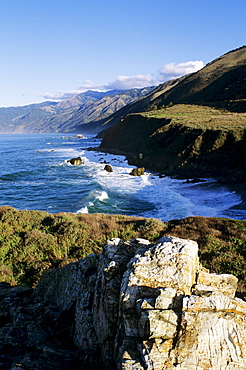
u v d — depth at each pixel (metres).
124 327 5.26
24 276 13.24
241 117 70.94
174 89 155.88
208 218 19.70
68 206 32.59
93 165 65.62
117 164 66.44
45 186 44.03
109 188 40.97
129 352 4.80
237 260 12.30
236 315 5.04
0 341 6.90
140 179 48.00
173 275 5.53
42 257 15.10
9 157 85.94
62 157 84.19
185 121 71.88
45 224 20.09
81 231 18.14
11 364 6.05
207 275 5.98
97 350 5.92
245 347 4.78
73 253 15.42
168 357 4.63
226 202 30.41
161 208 30.38
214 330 4.86
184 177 46.59
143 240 7.64
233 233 15.96
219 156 50.94
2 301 9.40
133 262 5.93
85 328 6.57
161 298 5.15
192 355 4.65
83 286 7.67
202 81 136.00
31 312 8.19
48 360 5.93
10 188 43.03
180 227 18.16
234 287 5.86
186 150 55.53
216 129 56.12
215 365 4.60
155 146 67.38
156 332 4.83
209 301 5.08
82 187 42.41
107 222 20.30
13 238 17.45
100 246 16.03
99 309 6.36
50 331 7.19
